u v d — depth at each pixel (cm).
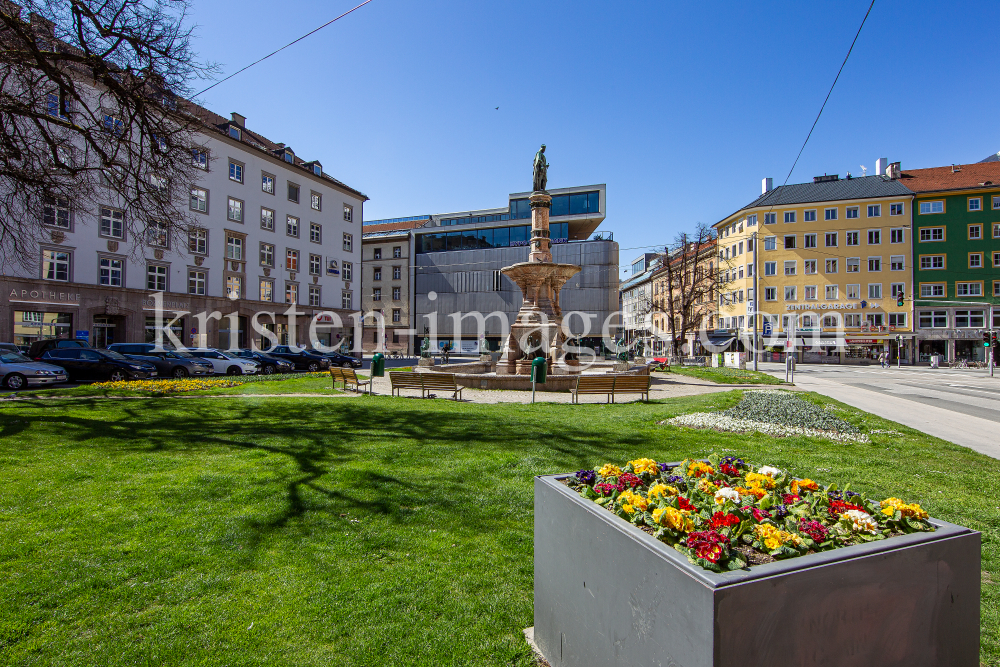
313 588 330
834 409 1209
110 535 403
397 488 520
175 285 3447
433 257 6125
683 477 282
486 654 270
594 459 652
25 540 390
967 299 4725
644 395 1476
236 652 269
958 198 4753
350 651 271
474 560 373
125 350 2434
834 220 5019
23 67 1078
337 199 4894
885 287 4903
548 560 268
